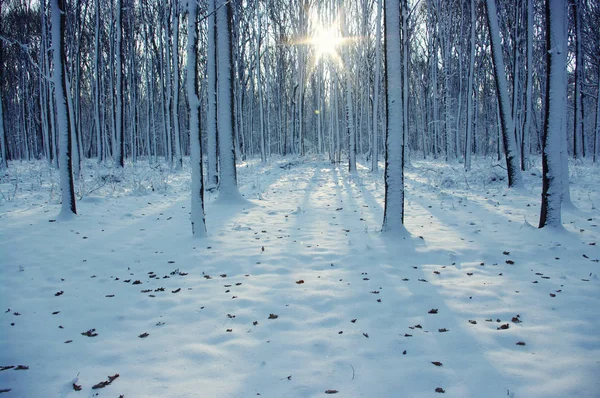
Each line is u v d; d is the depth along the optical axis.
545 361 3.20
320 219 9.12
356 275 5.40
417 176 17.33
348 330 3.86
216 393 2.89
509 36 21.69
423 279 5.19
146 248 6.91
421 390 2.87
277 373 3.14
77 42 22.00
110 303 4.63
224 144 11.13
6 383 3.05
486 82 32.59
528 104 15.49
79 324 4.10
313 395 2.85
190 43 7.22
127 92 32.31
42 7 18.14
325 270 5.65
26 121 34.09
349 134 19.58
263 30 29.42
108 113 33.66
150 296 4.81
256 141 44.16
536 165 18.59
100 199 11.29
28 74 29.23
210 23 10.59
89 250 6.73
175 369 3.23
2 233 7.54
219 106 11.20
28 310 4.45
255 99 43.78
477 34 26.69
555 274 5.23
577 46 17.61
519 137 24.12
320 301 4.55
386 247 6.62
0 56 17.83
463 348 3.46
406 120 20.73
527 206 9.85
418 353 3.39
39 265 5.95
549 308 4.20
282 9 31.83
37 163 23.33
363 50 25.08
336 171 20.67
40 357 3.45
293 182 16.25
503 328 3.79
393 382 2.98
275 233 7.86
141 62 30.39
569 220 8.09
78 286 5.20
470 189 13.12
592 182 12.79
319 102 28.83
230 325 4.02
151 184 14.23
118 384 3.03
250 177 18.00
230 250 6.70
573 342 3.48
